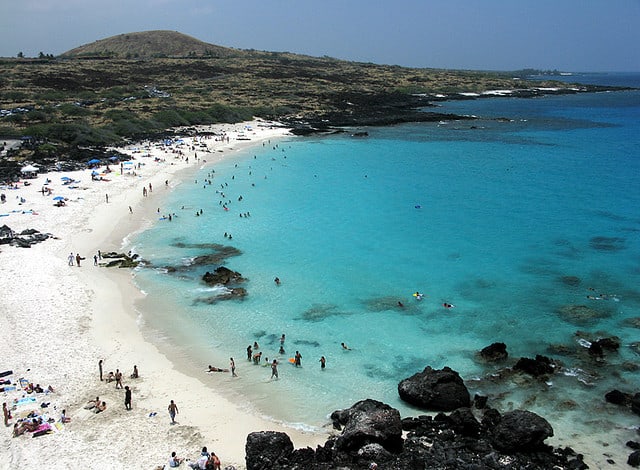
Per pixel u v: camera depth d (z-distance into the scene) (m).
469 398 27.52
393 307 38.25
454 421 25.08
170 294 40.03
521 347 32.81
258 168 83.50
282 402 27.45
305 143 106.38
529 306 38.16
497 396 27.92
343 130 122.50
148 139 102.38
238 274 43.31
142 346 32.47
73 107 119.56
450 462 21.73
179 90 164.75
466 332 34.72
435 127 128.88
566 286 41.38
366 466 21.25
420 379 27.88
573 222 56.84
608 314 36.78
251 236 53.06
